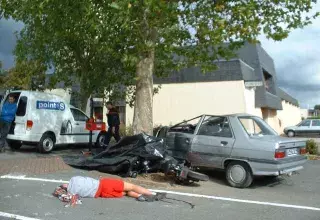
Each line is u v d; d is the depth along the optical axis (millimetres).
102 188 7254
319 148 20000
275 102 31047
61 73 17844
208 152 9766
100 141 16453
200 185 9320
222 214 6656
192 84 25406
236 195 8367
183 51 11352
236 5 9461
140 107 10266
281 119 39062
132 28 9328
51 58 17359
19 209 6270
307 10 10102
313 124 35156
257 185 9750
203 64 11336
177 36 10531
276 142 8922
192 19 10016
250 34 9328
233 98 24297
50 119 14516
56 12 12117
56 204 6664
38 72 22312
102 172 9625
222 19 9289
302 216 6754
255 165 9070
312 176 11234
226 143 9500
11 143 14734
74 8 11219
